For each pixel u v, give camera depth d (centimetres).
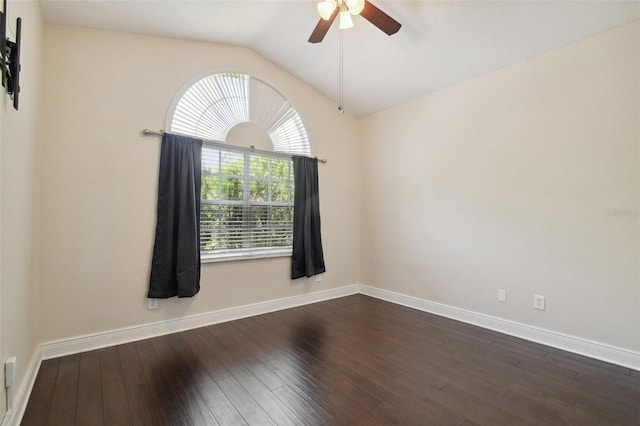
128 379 208
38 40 219
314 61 343
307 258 372
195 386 200
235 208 336
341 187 423
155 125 283
